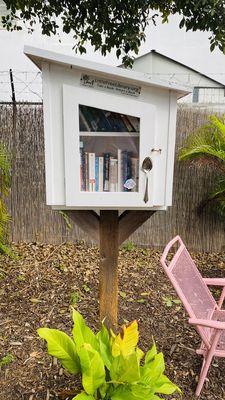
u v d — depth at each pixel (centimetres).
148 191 180
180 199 452
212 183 441
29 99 586
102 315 211
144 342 259
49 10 380
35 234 470
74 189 178
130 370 154
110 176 182
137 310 309
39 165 450
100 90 168
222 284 252
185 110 429
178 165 443
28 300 319
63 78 168
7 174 376
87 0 368
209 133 386
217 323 191
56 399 199
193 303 220
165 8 377
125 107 170
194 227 457
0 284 350
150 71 653
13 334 263
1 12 590
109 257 205
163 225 461
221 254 455
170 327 282
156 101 172
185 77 648
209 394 207
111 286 208
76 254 439
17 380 214
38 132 440
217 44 358
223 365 234
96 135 178
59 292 337
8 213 455
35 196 460
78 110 171
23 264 402
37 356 237
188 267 241
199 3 330
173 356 243
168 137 176
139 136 175
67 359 163
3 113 437
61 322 282
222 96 646
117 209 189
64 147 174
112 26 384
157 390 164
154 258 437
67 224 465
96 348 172
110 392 161
